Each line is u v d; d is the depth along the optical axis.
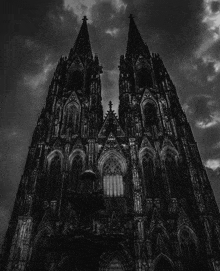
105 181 60.41
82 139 66.62
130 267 47.19
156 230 51.38
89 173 36.34
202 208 53.28
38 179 58.06
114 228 49.53
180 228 51.88
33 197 54.25
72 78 85.69
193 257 48.81
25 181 58.25
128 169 61.09
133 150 62.94
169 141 65.94
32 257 48.09
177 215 53.31
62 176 59.12
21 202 54.34
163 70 85.00
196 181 57.41
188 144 64.56
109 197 57.12
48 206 54.78
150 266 46.25
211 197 55.56
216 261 46.50
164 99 76.56
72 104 75.69
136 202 54.12
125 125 70.44
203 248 49.34
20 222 50.53
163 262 47.91
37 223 52.47
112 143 65.81
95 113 71.19
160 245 49.31
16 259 46.34
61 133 68.81
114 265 48.25
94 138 65.31
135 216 51.91
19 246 47.81
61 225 51.53
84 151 64.25
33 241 49.69
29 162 61.81
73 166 62.53
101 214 52.44
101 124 73.62
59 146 65.06
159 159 62.97
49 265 47.22
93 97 75.69
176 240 49.94
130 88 79.88
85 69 87.94
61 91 79.44
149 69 88.19
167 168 62.31
